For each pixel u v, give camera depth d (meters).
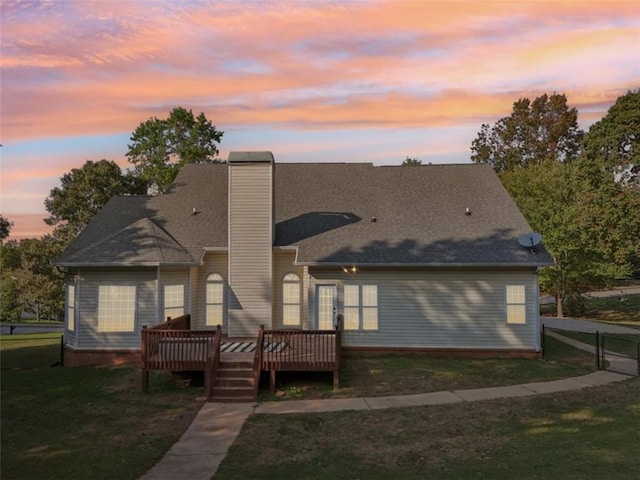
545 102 66.50
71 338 18.86
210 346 14.40
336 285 19.22
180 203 22.84
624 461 8.72
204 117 38.62
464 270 18.92
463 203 21.92
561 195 34.84
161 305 18.47
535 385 14.57
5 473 8.55
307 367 14.29
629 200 32.34
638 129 35.19
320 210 22.03
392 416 11.84
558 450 9.36
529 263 18.22
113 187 35.50
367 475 8.37
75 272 18.55
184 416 12.09
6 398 13.67
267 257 19.80
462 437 10.32
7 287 42.12
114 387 14.87
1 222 50.38
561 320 32.56
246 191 19.84
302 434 10.69
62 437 10.53
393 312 19.06
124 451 9.68
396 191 22.92
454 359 18.30
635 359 18.36
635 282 61.84
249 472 8.58
